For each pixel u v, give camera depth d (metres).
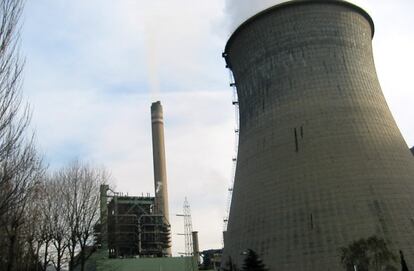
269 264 30.62
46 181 35.19
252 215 33.28
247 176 35.09
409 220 29.41
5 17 12.21
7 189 15.31
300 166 32.00
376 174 30.66
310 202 30.62
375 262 27.80
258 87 36.75
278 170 32.81
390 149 32.22
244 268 31.75
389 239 28.33
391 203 29.67
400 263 27.70
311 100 33.72
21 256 31.00
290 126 33.62
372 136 32.25
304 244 29.64
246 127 37.31
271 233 31.36
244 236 33.38
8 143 13.05
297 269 29.28
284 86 35.03
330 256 28.62
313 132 32.62
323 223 29.67
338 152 31.56
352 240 28.61
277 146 33.62
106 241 45.69
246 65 38.19
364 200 29.72
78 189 39.09
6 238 27.23
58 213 36.09
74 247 36.47
